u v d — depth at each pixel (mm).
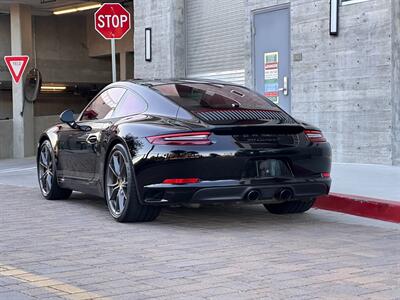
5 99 25641
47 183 8938
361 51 10781
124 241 6090
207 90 7289
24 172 13750
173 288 4488
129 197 6691
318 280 4680
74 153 8016
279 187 6418
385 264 5180
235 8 13906
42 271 5008
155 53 15828
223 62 14391
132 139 6578
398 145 10266
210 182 6199
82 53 26250
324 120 11484
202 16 14930
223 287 4504
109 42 25219
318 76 11562
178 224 6969
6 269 5082
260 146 6355
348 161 11094
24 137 20125
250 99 7254
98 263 5242
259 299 4215
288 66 12281
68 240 6180
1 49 24719
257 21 12969
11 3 20031
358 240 6160
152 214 6867
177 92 7121
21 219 7398
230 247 5805
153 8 15789
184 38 15445
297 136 6613
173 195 6227
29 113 20328
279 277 4762
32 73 20297
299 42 11906
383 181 8922
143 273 4906
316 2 11539
